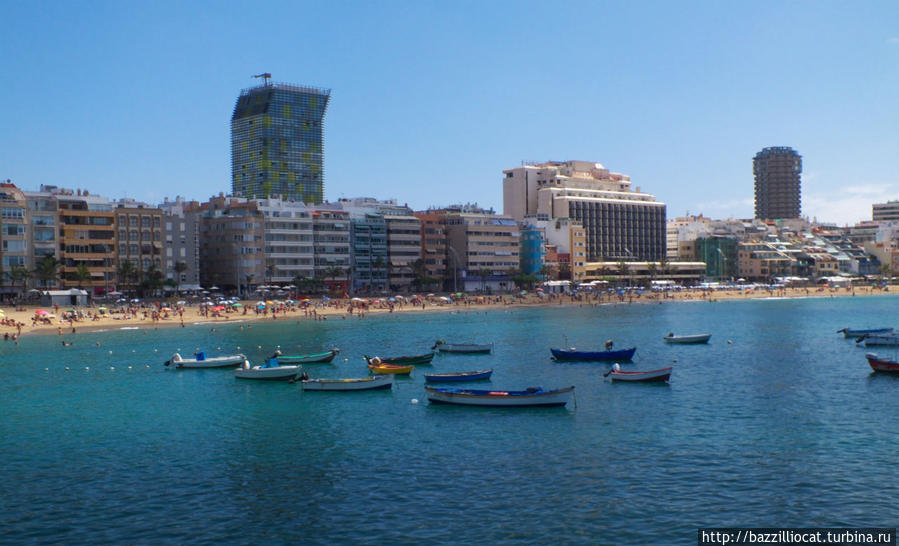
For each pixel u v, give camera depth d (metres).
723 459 56.47
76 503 48.84
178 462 57.88
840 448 58.91
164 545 42.38
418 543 42.16
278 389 89.12
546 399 75.12
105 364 110.44
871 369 98.31
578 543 41.97
